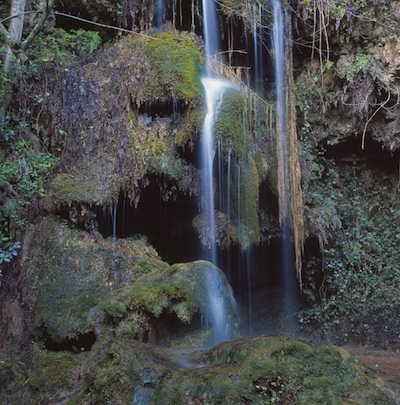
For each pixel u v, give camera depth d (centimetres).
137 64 537
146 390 306
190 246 614
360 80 716
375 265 751
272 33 706
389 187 805
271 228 651
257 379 296
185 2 678
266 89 747
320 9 696
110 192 500
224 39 713
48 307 455
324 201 721
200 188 530
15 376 428
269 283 764
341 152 814
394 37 687
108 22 683
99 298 453
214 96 546
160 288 412
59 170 530
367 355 661
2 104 537
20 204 514
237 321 461
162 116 534
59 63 583
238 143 542
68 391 392
